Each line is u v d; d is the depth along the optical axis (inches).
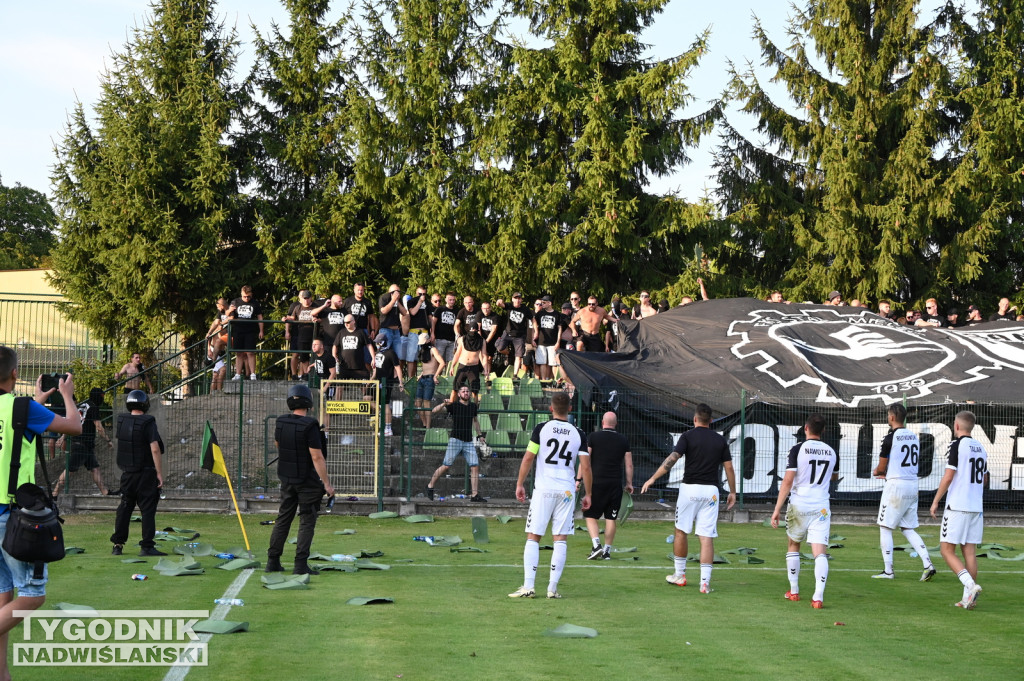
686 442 380.5
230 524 577.3
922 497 661.9
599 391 665.0
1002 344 752.3
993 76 1214.9
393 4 1219.9
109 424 713.0
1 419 219.3
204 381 853.2
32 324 1203.2
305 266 1149.1
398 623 301.6
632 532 577.3
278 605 326.0
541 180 1133.1
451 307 855.1
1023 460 662.5
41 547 213.9
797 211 1282.0
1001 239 1232.2
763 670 253.8
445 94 1193.4
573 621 312.0
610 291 1191.6
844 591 383.2
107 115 1130.0
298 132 1198.3
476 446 703.1
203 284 1098.7
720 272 1197.7
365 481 657.0
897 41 1246.3
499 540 526.0
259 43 1235.9
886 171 1227.9
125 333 1146.0
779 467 661.9
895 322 803.4
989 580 417.4
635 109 1203.9
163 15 1186.0
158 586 358.0
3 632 214.8
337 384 680.4
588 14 1190.3
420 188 1139.9
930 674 253.8
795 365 709.3
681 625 309.6
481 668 249.4
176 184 1123.3
